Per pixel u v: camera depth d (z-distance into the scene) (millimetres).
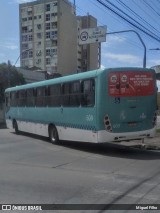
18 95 24578
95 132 14961
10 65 45906
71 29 123250
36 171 11312
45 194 8391
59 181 9789
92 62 103500
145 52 24641
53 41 124875
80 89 16047
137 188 8898
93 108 15023
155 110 15609
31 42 129375
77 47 121688
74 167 12023
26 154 15297
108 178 10141
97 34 26922
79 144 18781
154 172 11078
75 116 16500
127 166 12188
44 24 126625
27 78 50906
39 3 127750
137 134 15156
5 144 19047
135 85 15148
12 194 8414
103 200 7832
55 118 18625
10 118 26344
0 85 44750
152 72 15570
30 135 24016
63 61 124438
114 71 14852
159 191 8594
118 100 14852
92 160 13555
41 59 127062
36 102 21281
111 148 17125
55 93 18594
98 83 14766
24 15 130750
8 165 12500
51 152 15906
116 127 14820
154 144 17312
